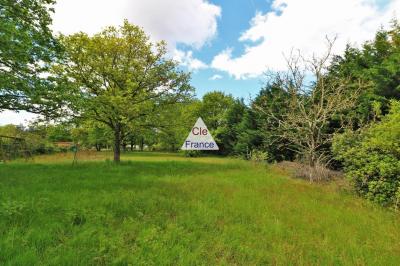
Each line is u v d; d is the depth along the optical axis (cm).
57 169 1377
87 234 471
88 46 1720
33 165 1545
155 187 946
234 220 628
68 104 1377
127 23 1873
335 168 1606
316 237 547
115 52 1841
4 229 464
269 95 2348
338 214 704
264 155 2123
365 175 896
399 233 584
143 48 1894
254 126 2858
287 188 1031
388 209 784
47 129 1714
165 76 1967
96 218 560
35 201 655
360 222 648
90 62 1766
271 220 633
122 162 1888
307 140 1335
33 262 363
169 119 2047
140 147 6306
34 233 455
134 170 1444
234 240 505
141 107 1778
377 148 926
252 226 592
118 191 835
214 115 5141
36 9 1216
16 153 1700
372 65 1809
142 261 392
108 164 1736
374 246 509
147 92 1912
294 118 1359
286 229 582
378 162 861
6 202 616
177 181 1107
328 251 479
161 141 2173
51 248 411
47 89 1234
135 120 1912
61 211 594
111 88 1867
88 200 695
